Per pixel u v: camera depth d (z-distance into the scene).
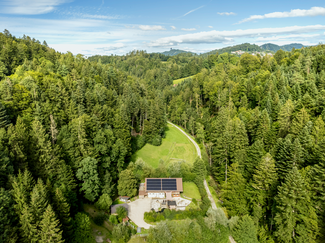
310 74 105.00
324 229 46.81
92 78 120.00
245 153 70.88
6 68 113.19
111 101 101.69
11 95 66.06
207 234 52.66
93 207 61.34
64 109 78.38
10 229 36.09
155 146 108.25
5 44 130.50
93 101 87.38
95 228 53.56
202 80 161.75
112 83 128.50
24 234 37.47
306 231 47.97
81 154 63.94
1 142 47.56
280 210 50.84
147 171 79.00
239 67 154.75
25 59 120.12
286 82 105.62
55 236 38.16
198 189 76.25
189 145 113.19
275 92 98.00
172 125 149.75
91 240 48.22
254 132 81.56
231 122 83.00
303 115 70.50
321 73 105.38
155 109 113.81
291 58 143.88
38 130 54.12
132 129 110.69
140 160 83.12
